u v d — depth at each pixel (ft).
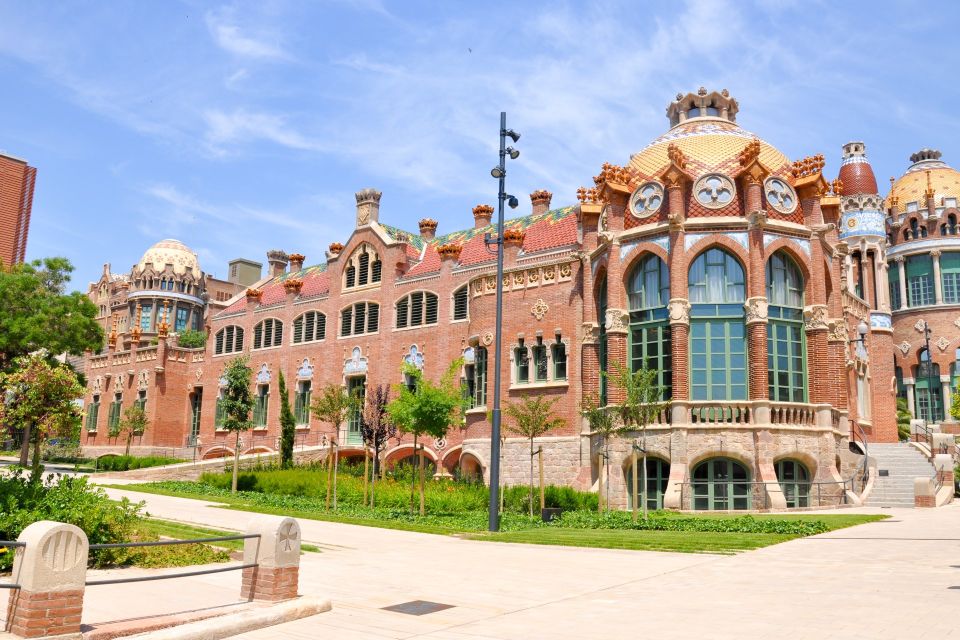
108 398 237.04
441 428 96.07
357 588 46.14
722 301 115.24
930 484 100.73
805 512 97.76
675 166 117.29
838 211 128.98
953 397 177.27
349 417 133.18
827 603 38.42
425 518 92.58
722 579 47.19
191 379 223.51
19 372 81.00
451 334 157.79
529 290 138.10
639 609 38.83
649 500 114.83
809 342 116.57
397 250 174.29
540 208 175.73
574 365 129.49
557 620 36.99
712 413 111.24
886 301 226.79
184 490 126.62
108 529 55.42
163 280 350.43
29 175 293.84
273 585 39.24
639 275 121.80
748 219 115.24
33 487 54.90
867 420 151.02
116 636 32.71
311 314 192.24
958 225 234.99
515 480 132.05
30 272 188.34
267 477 130.31
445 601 42.24
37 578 30.66
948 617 34.35
